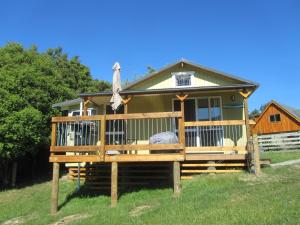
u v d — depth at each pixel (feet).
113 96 50.44
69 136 49.98
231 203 30.96
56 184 40.63
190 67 58.13
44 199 49.52
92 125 46.60
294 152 82.17
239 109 55.36
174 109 57.16
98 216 34.01
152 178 47.60
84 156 40.55
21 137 63.41
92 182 50.16
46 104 73.72
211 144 53.11
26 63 82.53
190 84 57.77
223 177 41.16
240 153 48.85
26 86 71.15
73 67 123.95
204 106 56.24
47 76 79.15
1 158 66.39
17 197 55.72
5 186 67.92
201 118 55.88
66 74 119.24
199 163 46.88
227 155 45.03
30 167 80.59
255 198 31.37
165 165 47.52
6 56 83.97
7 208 47.19
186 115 56.24
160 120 56.13
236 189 35.94
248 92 49.34
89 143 44.34
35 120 65.87
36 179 73.05
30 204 47.39
